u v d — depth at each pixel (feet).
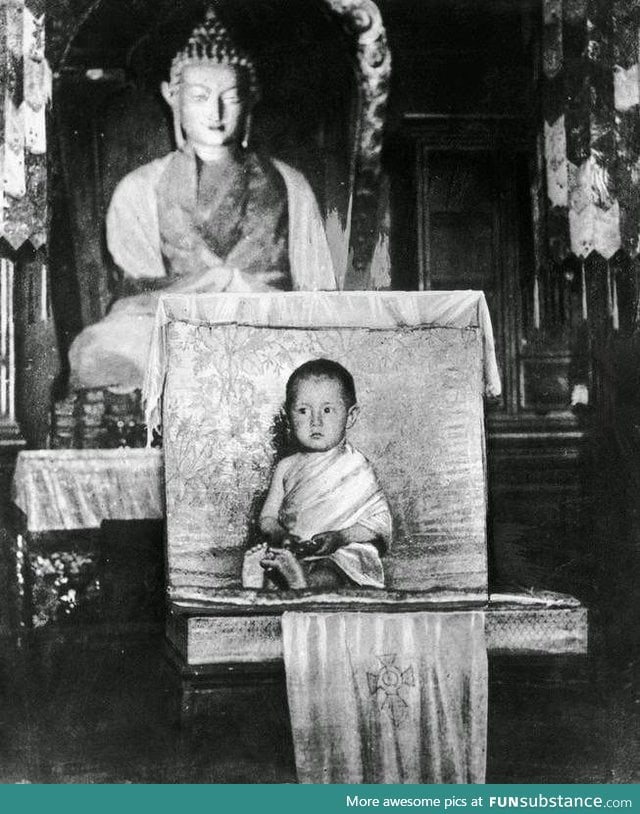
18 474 13.29
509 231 13.87
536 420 13.66
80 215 13.67
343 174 13.88
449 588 12.97
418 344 13.17
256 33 13.89
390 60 13.92
